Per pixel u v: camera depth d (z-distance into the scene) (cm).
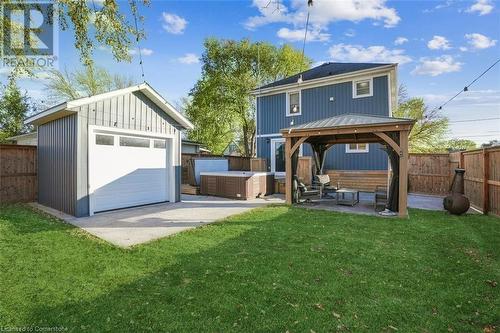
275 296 290
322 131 809
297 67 2406
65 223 618
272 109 1469
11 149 862
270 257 402
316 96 1328
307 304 275
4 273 345
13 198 868
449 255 414
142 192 869
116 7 485
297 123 1381
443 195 1102
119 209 796
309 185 1055
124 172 812
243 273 346
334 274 345
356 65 1362
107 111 752
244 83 2239
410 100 2403
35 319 250
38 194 888
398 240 489
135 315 256
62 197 745
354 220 647
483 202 741
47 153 829
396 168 728
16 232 526
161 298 286
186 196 1127
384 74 1162
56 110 690
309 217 681
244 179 1016
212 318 252
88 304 275
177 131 976
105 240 488
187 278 332
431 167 1138
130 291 301
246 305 273
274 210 779
